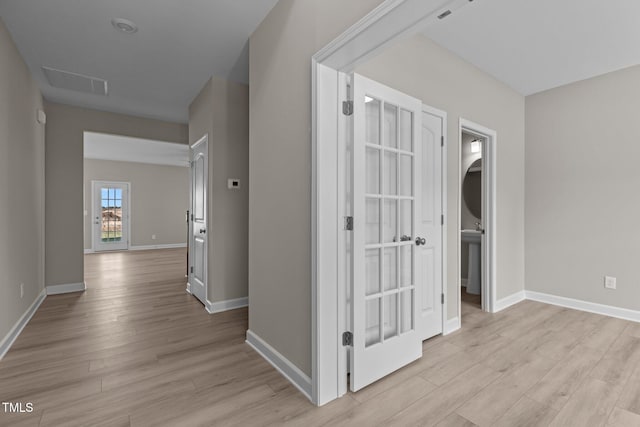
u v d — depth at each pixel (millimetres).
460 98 2945
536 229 3760
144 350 2404
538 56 2934
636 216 3096
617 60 3000
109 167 8453
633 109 3109
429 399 1784
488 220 3363
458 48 2801
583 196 3420
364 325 1862
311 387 1791
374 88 1929
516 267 3717
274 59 2205
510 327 2898
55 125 4047
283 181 2090
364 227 1857
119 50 2807
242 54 2885
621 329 2848
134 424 1568
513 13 2311
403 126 2182
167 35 2572
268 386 1916
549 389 1893
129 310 3377
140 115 4578
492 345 2506
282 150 2104
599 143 3314
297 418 1616
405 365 2156
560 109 3582
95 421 1586
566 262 3535
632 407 1728
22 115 2879
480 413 1666
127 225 8695
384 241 2053
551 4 2209
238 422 1586
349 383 1939
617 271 3201
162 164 9172
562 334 2734
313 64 1747
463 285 4543
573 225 3488
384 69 2287
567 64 3078
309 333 1837
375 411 1676
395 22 1347
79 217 4203
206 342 2557
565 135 3545
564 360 2254
